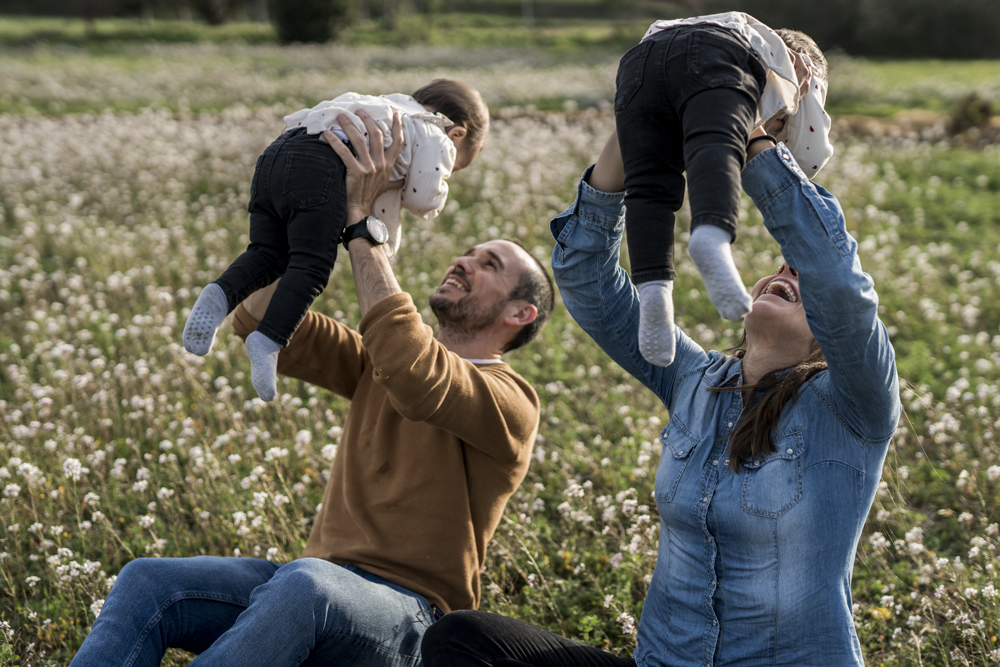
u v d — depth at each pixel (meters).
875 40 32.50
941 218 9.05
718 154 1.65
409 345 2.32
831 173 10.55
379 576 2.48
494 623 2.17
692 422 2.33
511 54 29.58
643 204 1.80
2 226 9.16
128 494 4.18
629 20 44.06
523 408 2.67
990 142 13.44
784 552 2.05
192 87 20.42
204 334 2.20
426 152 2.48
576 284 2.50
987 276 7.34
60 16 47.38
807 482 2.06
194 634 2.36
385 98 2.53
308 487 4.28
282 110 15.92
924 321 6.32
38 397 5.06
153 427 4.79
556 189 9.86
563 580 3.49
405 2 38.88
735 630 2.11
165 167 10.95
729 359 2.42
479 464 2.64
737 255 7.40
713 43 1.75
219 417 4.77
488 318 2.86
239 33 39.50
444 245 7.82
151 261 7.77
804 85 1.97
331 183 2.29
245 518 3.50
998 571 3.30
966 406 4.93
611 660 2.29
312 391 5.17
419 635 2.40
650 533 3.51
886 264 7.36
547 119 14.35
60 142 12.65
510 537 3.68
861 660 2.04
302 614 2.16
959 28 31.97
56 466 4.24
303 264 2.25
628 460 4.36
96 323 6.40
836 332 1.94
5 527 3.72
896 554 3.65
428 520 2.53
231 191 10.08
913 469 4.21
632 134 1.81
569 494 3.77
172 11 53.41
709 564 2.15
